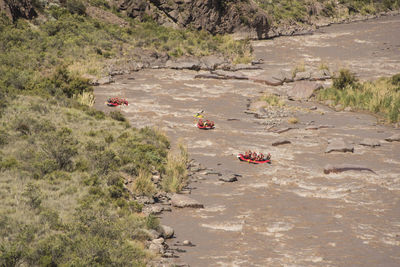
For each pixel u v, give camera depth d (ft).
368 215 171.12
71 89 359.46
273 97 388.78
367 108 364.38
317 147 264.72
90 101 346.13
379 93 377.91
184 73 495.82
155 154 228.63
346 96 380.58
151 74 485.56
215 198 188.44
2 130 226.17
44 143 219.41
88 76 433.48
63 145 211.20
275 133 295.07
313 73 477.77
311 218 167.84
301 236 152.15
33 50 467.11
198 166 226.99
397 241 149.38
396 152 256.11
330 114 352.69
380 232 156.25
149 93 399.65
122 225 147.23
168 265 127.44
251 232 155.22
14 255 116.26
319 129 306.14
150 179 200.03
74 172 194.18
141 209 169.89
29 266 117.80
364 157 246.27
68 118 273.75
